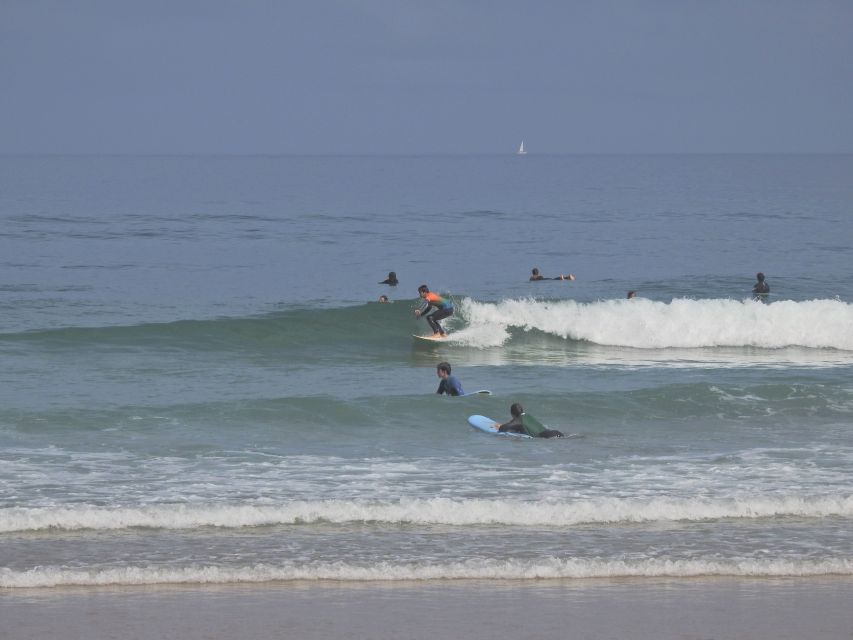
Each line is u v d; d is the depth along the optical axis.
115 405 73.88
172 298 139.50
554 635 35.12
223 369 92.94
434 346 108.25
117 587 39.31
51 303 130.38
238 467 58.00
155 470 56.94
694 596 39.25
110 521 46.62
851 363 101.69
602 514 48.81
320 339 108.81
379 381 89.06
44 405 73.75
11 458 58.75
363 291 153.25
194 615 36.44
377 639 34.53
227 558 42.56
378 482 55.19
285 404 72.62
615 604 38.28
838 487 54.47
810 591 40.00
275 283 160.75
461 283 163.88
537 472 57.62
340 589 39.56
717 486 54.69
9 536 44.88
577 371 95.44
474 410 73.56
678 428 70.06
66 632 34.59
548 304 117.56
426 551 43.88
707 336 112.56
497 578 41.06
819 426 70.69
